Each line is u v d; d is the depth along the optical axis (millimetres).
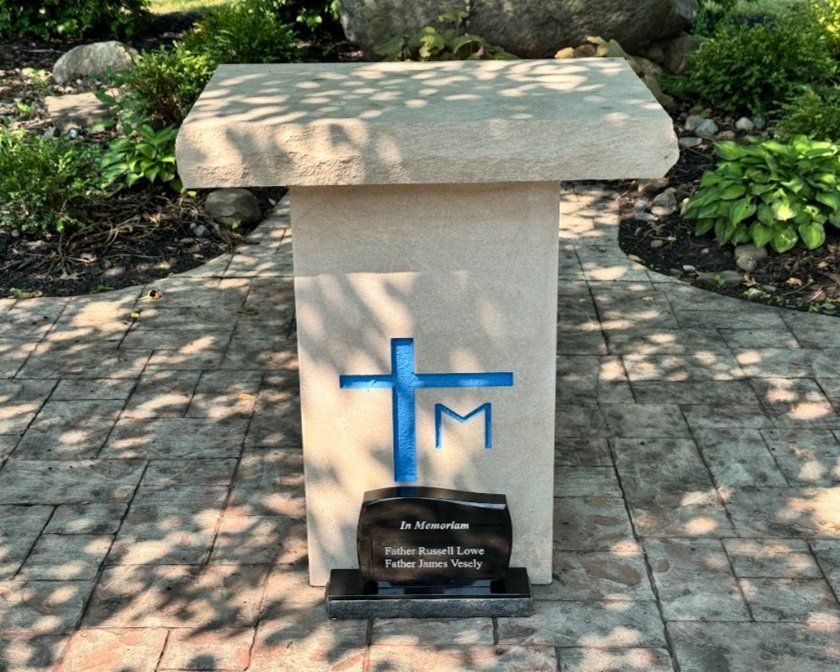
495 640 4336
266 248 7953
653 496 5215
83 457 5586
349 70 4457
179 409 6008
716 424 5793
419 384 4164
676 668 4195
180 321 6961
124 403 6070
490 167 3660
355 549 4516
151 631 4418
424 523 4312
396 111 3775
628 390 6125
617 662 4227
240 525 5051
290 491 5297
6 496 5281
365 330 4066
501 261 3967
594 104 3799
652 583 4637
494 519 4301
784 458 5500
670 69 10305
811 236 7438
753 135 9281
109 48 11141
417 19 9742
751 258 7473
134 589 4652
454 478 4340
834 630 4371
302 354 4109
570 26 9703
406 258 3957
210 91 4152
